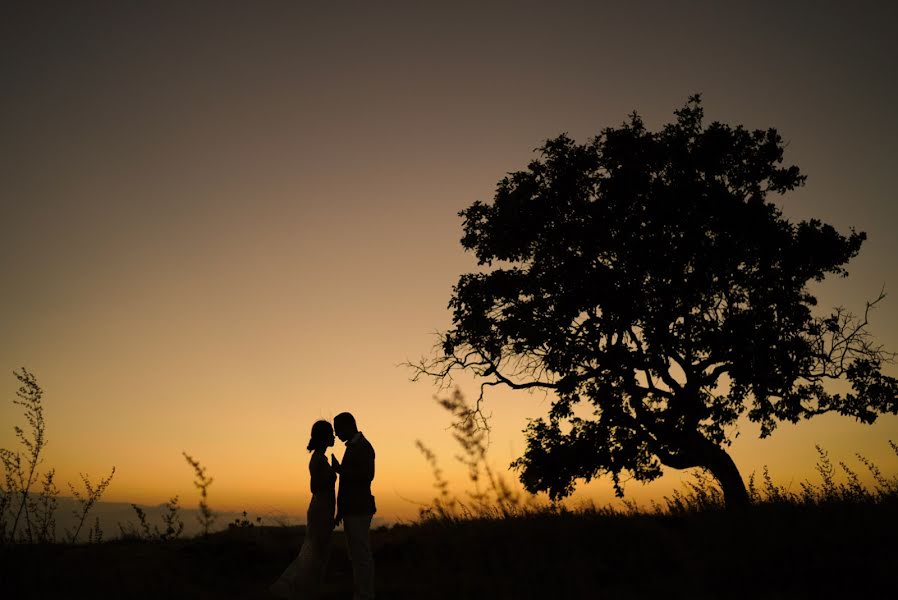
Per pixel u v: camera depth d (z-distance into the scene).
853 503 10.45
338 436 8.24
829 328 17.56
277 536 12.08
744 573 8.07
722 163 18.33
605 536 10.23
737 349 16.69
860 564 7.95
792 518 9.86
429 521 11.40
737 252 17.03
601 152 19.05
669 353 17.45
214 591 8.77
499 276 18.78
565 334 17.92
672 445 17.36
